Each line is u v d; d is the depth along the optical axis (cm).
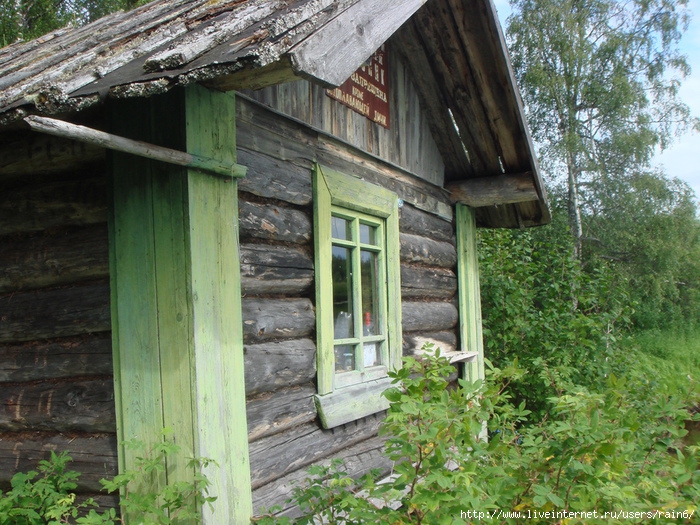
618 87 1641
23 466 278
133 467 251
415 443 221
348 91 388
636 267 1709
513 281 734
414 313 454
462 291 538
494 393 252
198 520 236
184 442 242
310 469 259
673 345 1549
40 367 279
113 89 204
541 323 718
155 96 252
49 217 278
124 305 257
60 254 275
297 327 315
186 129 244
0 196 292
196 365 240
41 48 369
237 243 271
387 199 413
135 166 255
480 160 530
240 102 288
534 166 500
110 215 261
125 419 254
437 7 422
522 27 1697
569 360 675
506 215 612
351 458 354
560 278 784
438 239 516
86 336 274
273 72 237
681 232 1723
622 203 1702
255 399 287
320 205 337
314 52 225
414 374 440
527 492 249
